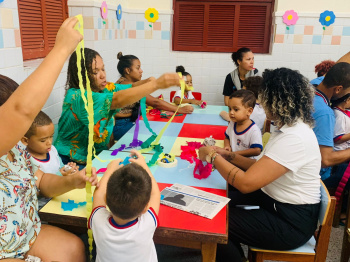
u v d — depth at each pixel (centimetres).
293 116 140
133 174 103
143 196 101
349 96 216
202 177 160
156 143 190
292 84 139
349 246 182
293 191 144
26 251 120
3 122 85
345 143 227
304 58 417
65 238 129
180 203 134
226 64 435
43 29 271
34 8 256
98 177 156
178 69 361
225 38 439
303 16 401
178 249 206
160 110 292
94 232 110
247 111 201
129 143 210
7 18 201
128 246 104
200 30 441
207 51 446
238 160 178
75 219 125
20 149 121
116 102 182
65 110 194
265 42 434
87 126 195
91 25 320
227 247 146
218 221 123
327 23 399
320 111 187
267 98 143
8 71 205
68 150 203
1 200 106
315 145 142
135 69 292
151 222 109
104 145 211
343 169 230
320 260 145
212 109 306
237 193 179
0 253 108
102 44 349
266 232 144
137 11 427
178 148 200
